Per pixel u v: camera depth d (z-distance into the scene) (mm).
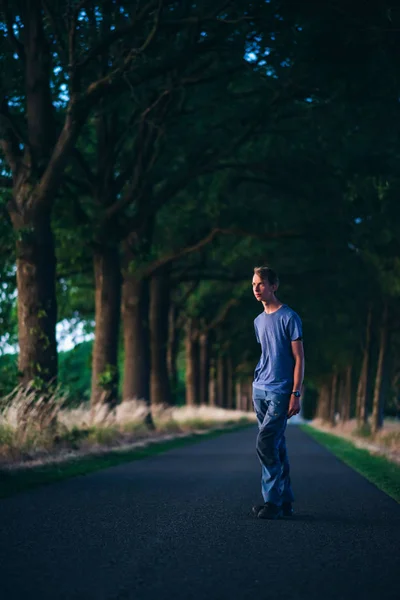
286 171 32500
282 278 44625
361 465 20875
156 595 5809
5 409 20906
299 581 6309
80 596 5762
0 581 6230
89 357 36594
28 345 24016
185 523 9594
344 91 26656
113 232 32781
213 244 37125
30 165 24422
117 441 27469
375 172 29547
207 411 63688
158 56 25625
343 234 35281
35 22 24688
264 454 10258
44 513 10484
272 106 29844
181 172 33062
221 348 72875
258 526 9367
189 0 25031
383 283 36688
